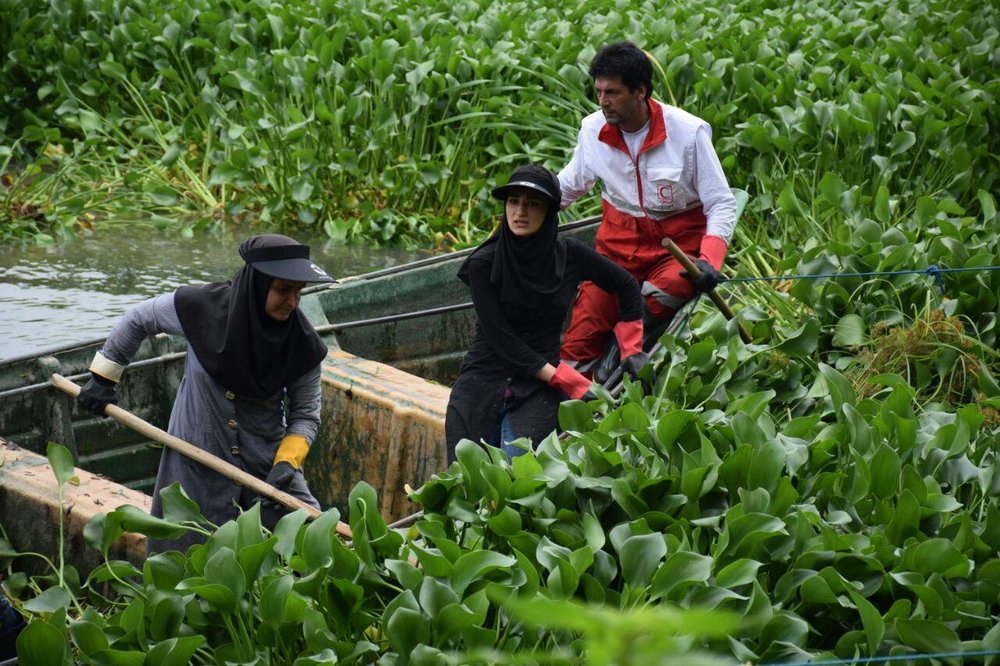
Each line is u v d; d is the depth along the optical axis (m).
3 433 9.59
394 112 17.48
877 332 9.98
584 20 20.72
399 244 16.98
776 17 20.98
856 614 6.25
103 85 19.44
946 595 6.14
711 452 6.84
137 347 7.81
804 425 7.79
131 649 5.83
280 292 7.37
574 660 5.32
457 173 17.80
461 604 5.61
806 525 6.45
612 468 6.91
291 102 17.78
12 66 20.16
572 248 8.60
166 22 19.53
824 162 15.55
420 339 12.47
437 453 9.65
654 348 9.70
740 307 10.96
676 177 9.73
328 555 5.98
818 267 10.53
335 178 17.53
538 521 6.55
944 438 7.53
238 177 17.42
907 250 10.49
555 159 17.11
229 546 6.04
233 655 5.83
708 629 1.90
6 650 7.50
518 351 8.32
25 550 8.38
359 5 19.78
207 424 7.71
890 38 18.64
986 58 18.25
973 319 10.29
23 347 11.84
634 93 9.53
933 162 15.70
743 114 16.80
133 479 10.62
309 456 10.72
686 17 20.91
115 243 16.06
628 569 5.94
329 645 5.69
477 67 17.94
